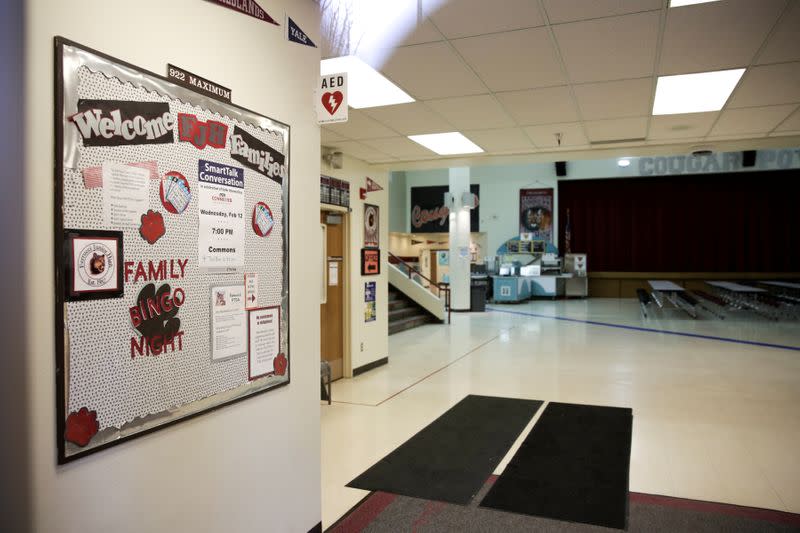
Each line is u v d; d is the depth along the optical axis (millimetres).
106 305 1666
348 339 6676
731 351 8180
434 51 3688
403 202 20375
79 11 1588
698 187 18406
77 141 1567
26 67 1451
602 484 3426
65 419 1547
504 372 6949
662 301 16125
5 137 1464
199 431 2041
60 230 1523
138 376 1776
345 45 3574
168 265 1883
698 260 18484
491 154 7016
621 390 5914
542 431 4520
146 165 1792
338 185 6445
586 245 19578
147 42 1812
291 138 2553
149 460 1836
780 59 3859
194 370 2002
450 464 3799
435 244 20609
